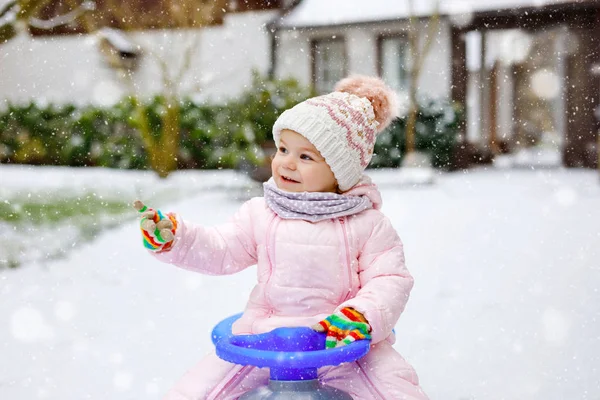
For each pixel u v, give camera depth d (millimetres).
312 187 1806
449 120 12500
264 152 8812
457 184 9938
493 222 6117
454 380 2496
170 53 12250
